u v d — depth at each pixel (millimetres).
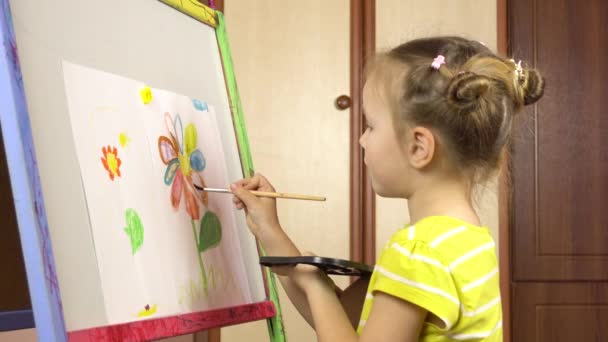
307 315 1171
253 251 1251
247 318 1149
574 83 2465
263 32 2357
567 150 2457
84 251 841
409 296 886
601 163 2453
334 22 2348
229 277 1155
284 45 2352
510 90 981
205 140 1178
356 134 2318
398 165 989
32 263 729
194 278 1058
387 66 1020
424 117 957
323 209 2320
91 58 932
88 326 816
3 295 1157
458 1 2373
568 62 2465
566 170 2455
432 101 951
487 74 964
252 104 2344
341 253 2309
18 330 1211
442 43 1010
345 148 2326
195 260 1072
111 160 932
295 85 2344
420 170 978
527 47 2461
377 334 894
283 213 2322
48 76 837
